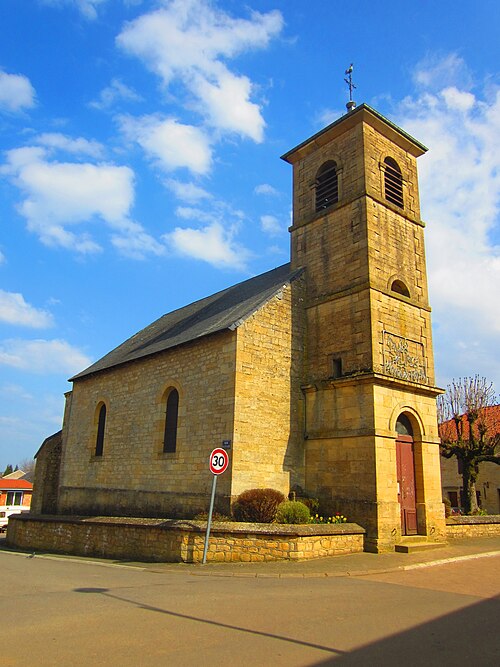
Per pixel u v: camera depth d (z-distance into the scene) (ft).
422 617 24.08
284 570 37.09
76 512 74.79
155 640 19.72
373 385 50.11
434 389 55.77
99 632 20.76
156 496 59.06
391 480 49.03
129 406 68.49
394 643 20.08
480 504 111.75
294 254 64.03
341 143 61.82
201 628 21.43
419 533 51.67
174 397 61.05
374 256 55.31
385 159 62.18
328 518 49.93
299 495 53.06
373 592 29.84
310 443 54.70
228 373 52.34
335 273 57.88
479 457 78.48
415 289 59.57
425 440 54.24
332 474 51.75
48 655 17.95
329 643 19.85
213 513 48.16
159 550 46.03
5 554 60.49
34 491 86.84
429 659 18.48
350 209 58.13
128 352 78.59
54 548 61.46
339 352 54.75
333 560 41.39
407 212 61.82
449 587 31.96
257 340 53.98
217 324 57.93
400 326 55.52
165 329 79.87
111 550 52.06
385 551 45.88
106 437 71.97
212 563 41.70
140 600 26.99
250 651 18.60
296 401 55.93
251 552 41.57
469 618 24.18
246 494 47.78
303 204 65.10
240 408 50.93
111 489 67.82
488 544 53.78
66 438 83.15
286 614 24.08
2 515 168.14
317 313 58.29
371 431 49.03
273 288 60.03
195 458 54.39
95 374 78.23
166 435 61.00
